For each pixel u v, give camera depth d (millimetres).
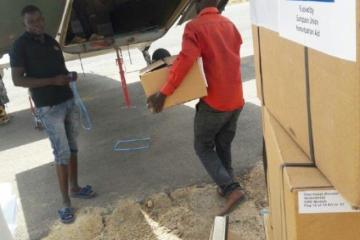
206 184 3770
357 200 855
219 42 3061
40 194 4160
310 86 1015
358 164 827
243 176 3793
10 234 1350
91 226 3391
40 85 3346
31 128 6465
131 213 3480
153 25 5668
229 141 3473
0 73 6770
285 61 1200
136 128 5629
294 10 1044
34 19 3318
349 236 1042
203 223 3199
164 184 3900
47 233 3422
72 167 3799
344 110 838
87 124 6113
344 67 813
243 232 2994
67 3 4059
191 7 4895
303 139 1140
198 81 3002
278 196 1285
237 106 3217
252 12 1580
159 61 3338
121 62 6281
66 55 5547
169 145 4867
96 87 8211
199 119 3236
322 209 1030
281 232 1279
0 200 1574
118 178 4207
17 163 5141
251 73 7199
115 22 5625
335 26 823
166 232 3172
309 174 1066
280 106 1327
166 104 3020
